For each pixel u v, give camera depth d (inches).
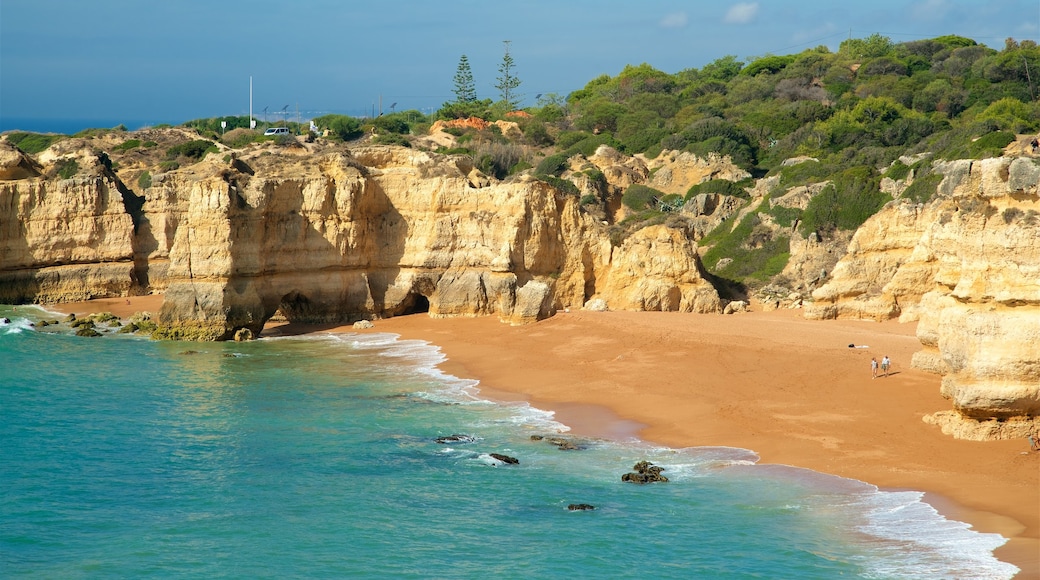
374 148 3142.2
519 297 2795.3
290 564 1215.6
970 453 1513.3
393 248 3026.6
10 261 3292.3
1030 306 1482.5
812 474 1496.1
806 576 1148.5
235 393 2082.9
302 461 1612.9
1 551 1257.4
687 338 2412.6
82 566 1213.7
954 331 1571.1
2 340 2667.3
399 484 1497.3
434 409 1941.4
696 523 1323.8
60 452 1662.2
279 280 2849.4
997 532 1244.5
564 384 2119.8
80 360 2429.9
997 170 1504.7
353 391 2101.4
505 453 1651.1
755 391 1958.7
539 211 2992.1
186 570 1201.4
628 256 3014.3
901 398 1840.6
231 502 1428.4
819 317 2839.6
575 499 1425.9
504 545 1262.3
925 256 2773.1
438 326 2861.7
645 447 1670.8
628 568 1186.0
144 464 1600.6
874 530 1279.5
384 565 1209.4
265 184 2785.4
